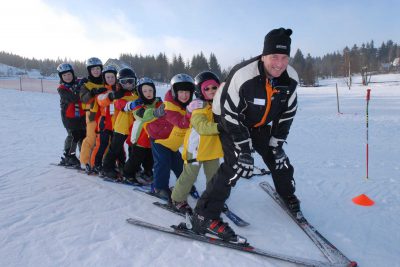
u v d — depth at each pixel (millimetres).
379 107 16891
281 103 2717
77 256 2646
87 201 3807
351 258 2615
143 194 4051
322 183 4441
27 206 3631
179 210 3467
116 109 4559
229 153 2822
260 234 3010
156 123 3834
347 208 3561
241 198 3889
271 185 4359
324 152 6707
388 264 2533
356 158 6078
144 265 2525
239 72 2561
